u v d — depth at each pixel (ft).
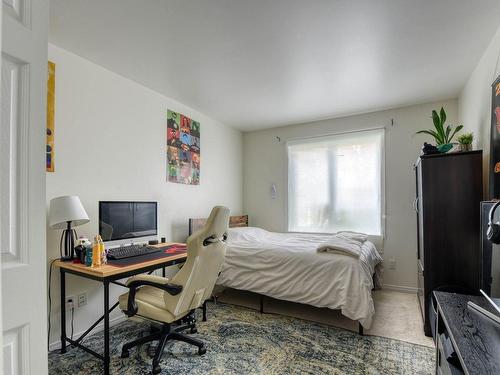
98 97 8.11
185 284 5.76
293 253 8.60
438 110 11.00
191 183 11.73
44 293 2.83
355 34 6.59
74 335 7.31
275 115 12.73
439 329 4.78
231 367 6.07
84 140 7.73
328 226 13.24
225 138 14.10
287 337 7.43
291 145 14.23
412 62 7.94
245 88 9.78
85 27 6.31
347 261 7.81
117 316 8.45
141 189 9.42
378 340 7.25
